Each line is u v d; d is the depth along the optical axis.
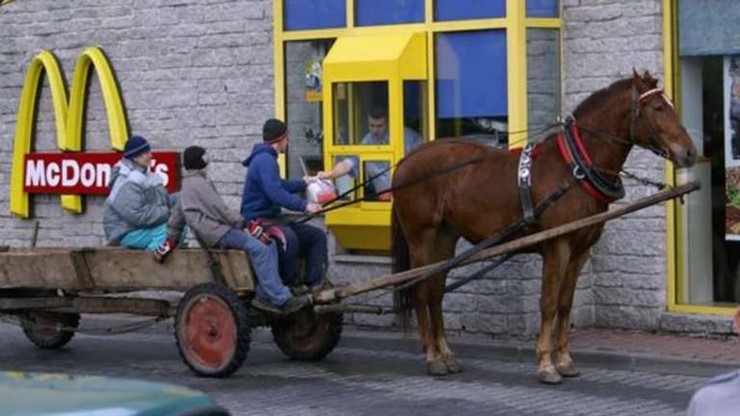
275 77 15.62
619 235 14.11
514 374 12.68
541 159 11.85
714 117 13.88
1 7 18.05
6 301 13.33
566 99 14.30
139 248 13.20
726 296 13.91
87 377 5.43
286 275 12.68
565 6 14.27
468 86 14.30
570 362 12.41
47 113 17.86
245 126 16.17
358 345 14.37
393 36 14.62
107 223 13.40
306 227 12.90
